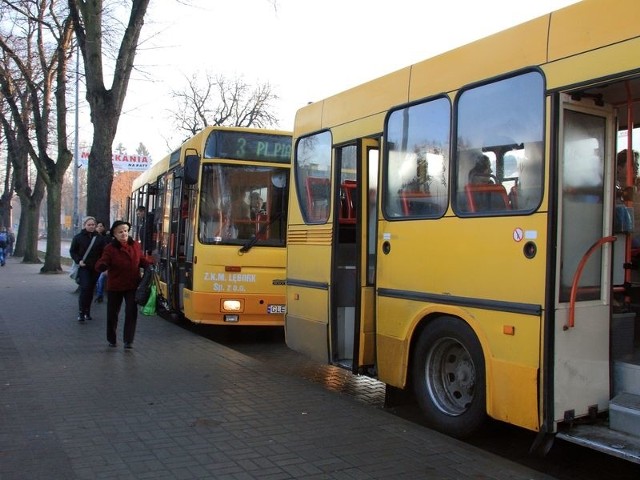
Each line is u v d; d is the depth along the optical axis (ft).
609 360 15.28
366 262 20.76
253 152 33.68
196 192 32.94
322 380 27.02
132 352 28.78
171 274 38.81
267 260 33.06
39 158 80.02
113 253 29.45
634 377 14.96
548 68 14.76
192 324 41.27
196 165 32.76
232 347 34.60
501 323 15.46
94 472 14.25
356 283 20.83
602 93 15.06
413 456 15.51
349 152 22.48
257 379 23.67
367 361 20.75
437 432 17.53
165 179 43.32
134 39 52.75
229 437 16.83
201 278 32.12
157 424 17.92
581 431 14.39
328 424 18.10
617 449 13.23
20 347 29.43
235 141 33.42
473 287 16.34
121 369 25.11
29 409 19.29
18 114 74.79
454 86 17.56
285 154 34.27
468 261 16.56
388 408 21.59
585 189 14.94
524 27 15.55
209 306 32.01
